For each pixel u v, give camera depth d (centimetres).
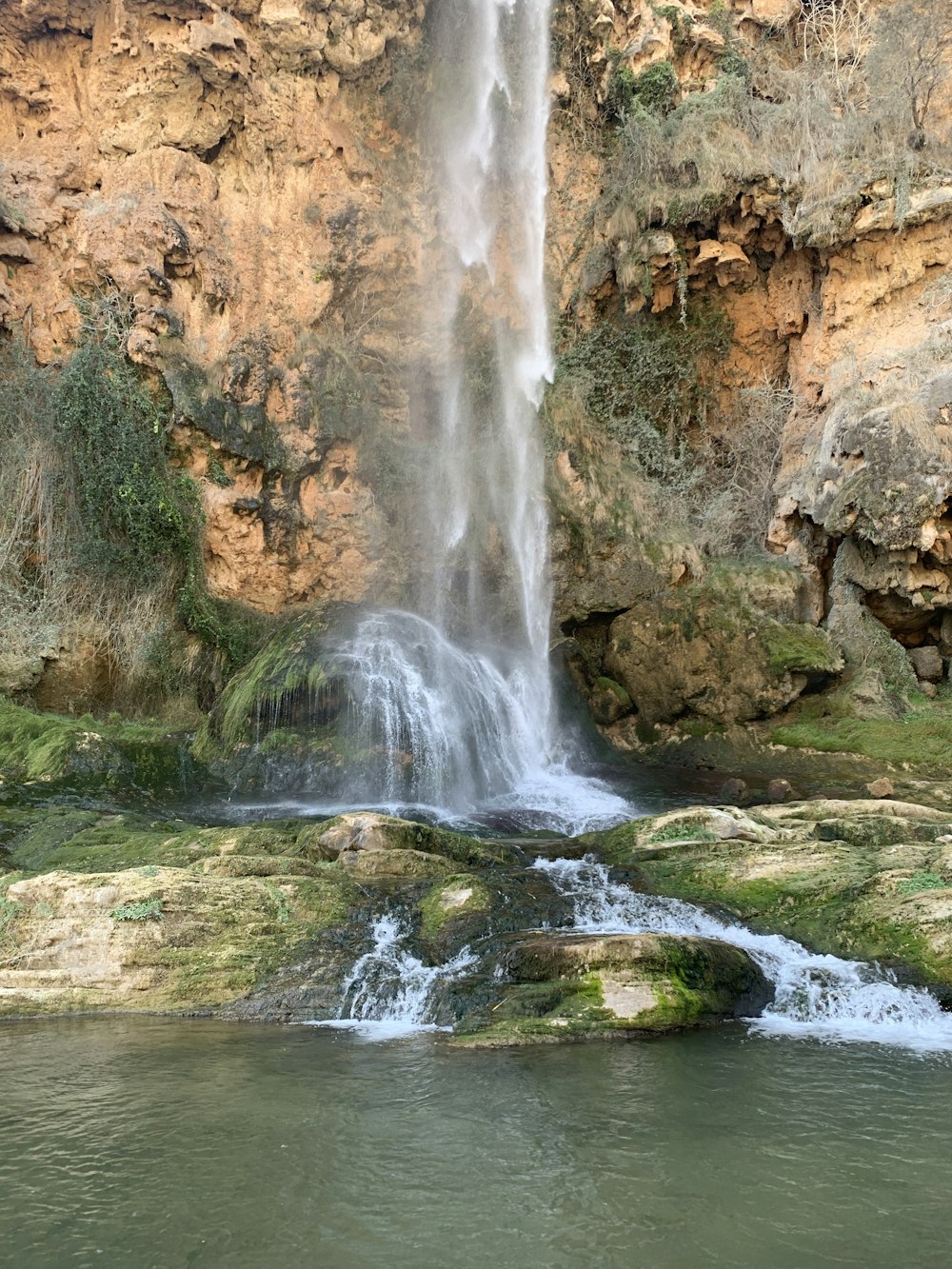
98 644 1321
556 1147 426
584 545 1595
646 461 1688
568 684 1518
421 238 1688
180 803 1094
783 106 1584
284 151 1555
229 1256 339
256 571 1427
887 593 1437
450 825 1052
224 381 1420
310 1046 577
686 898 806
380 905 754
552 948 645
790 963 691
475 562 1611
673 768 1398
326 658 1220
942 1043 580
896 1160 412
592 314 1712
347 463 1547
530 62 1705
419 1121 455
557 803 1205
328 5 1523
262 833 883
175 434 1373
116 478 1331
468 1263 334
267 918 721
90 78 1453
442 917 742
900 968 670
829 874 795
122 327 1366
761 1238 349
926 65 1483
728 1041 583
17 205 1377
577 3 1647
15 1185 392
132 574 1356
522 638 1558
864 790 1197
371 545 1529
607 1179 396
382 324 1664
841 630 1446
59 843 895
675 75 1652
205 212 1468
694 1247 344
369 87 1630
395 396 1667
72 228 1402
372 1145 429
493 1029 590
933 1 1519
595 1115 463
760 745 1400
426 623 1442
